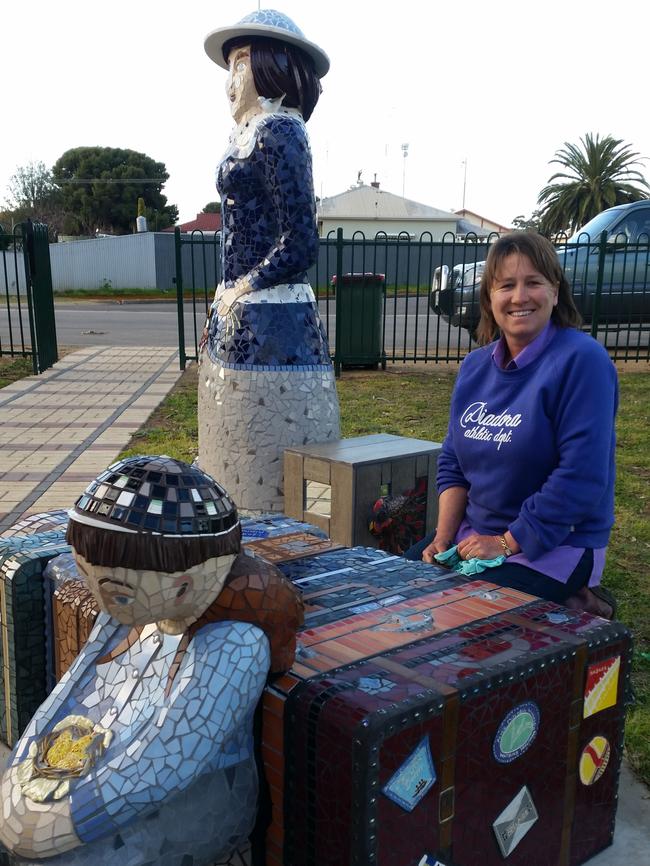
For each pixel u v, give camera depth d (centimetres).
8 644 221
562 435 225
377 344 1077
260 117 340
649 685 281
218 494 145
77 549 140
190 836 151
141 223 3656
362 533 329
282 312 362
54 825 138
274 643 154
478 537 233
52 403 881
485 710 155
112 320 2048
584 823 189
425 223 4694
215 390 374
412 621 183
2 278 2703
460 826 156
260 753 158
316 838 148
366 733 134
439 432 695
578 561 227
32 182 5991
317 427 370
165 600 140
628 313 1094
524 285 232
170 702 145
